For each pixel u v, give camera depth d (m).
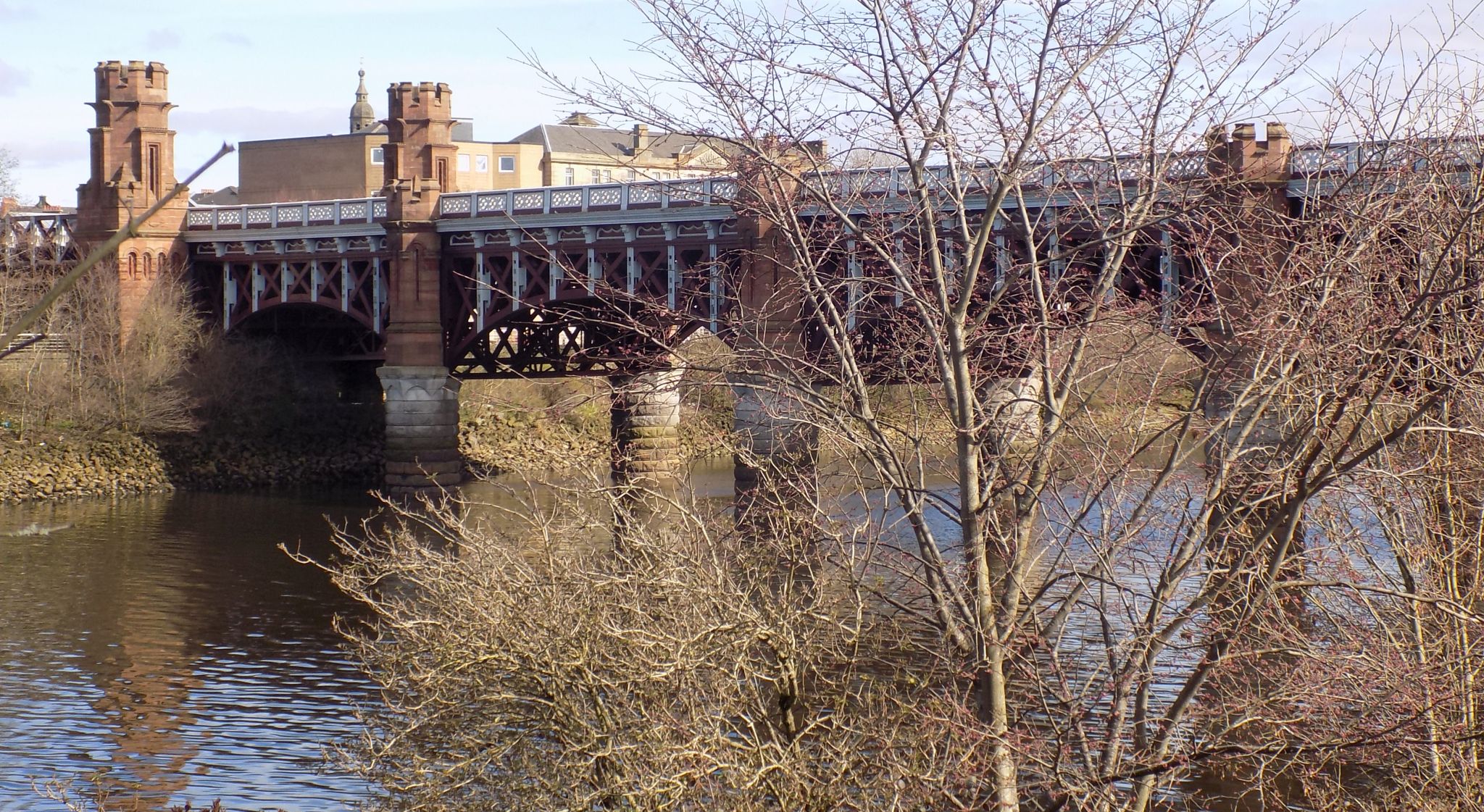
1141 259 12.21
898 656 12.43
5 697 23.72
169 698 23.78
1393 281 9.65
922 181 10.26
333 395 64.25
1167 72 9.92
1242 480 10.25
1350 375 9.38
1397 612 11.33
